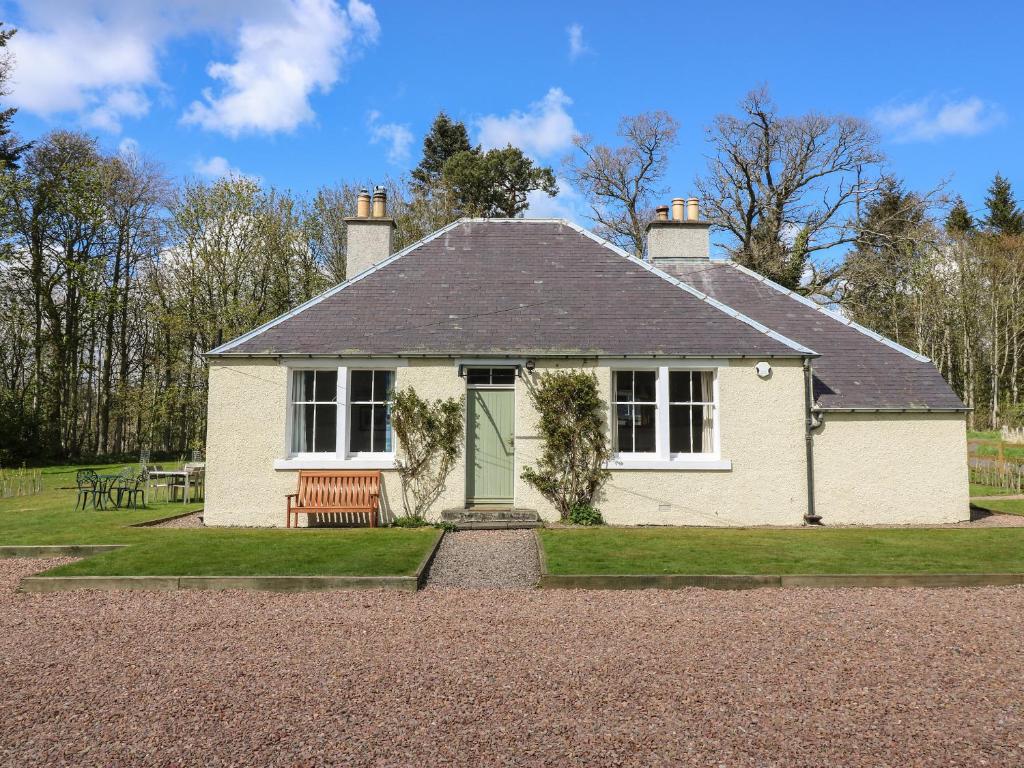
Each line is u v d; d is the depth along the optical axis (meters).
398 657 6.45
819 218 35.75
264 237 32.44
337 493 13.55
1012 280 42.56
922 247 36.72
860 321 35.12
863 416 14.32
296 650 6.68
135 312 38.25
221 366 13.88
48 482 24.09
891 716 5.17
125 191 36.72
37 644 6.91
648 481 13.91
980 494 19.89
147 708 5.37
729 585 8.98
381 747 4.71
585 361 14.05
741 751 4.63
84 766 4.50
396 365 14.02
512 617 7.69
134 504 17.25
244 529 13.05
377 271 15.82
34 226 33.09
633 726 5.00
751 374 14.15
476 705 5.37
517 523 13.30
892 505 14.20
